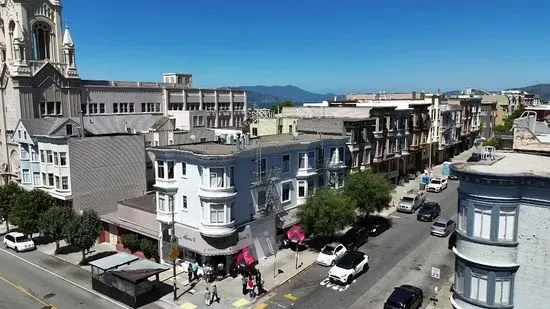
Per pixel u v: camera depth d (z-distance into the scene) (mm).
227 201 34656
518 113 105688
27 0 61188
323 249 38688
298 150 43344
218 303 30859
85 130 55375
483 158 26312
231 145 41406
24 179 52688
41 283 34906
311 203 40062
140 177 53656
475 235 21250
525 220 20172
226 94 97375
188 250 37125
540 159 25812
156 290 32969
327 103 83688
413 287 30156
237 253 36281
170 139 58531
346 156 53812
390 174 66312
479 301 21172
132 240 40844
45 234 41188
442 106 86125
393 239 43906
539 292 20156
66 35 64875
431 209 51250
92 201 48938
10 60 61438
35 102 60750
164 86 89688
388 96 99000
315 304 30484
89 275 36625
